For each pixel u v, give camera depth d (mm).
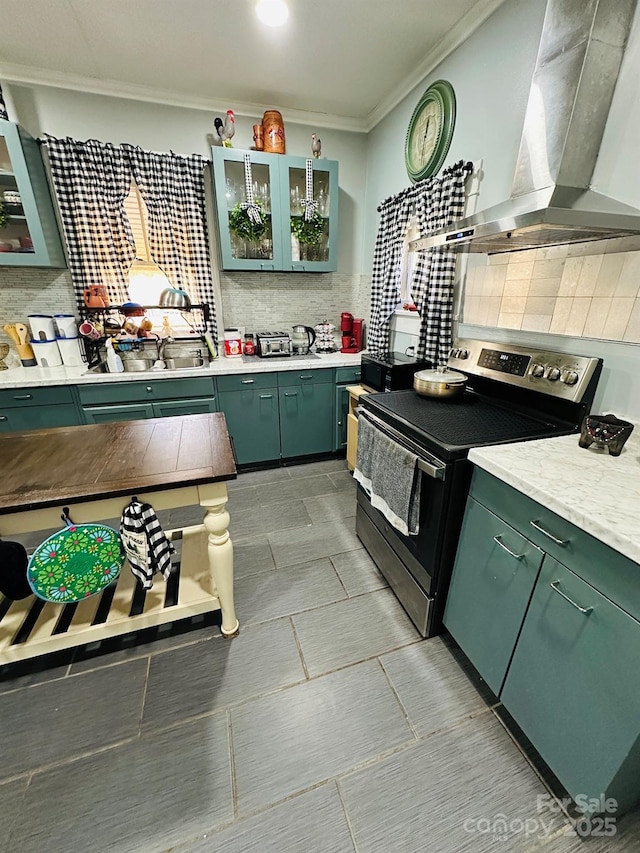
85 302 2576
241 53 2070
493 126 1796
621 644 763
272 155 2512
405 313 2713
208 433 1511
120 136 2488
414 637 1485
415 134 2324
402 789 1025
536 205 1167
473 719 1199
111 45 1996
